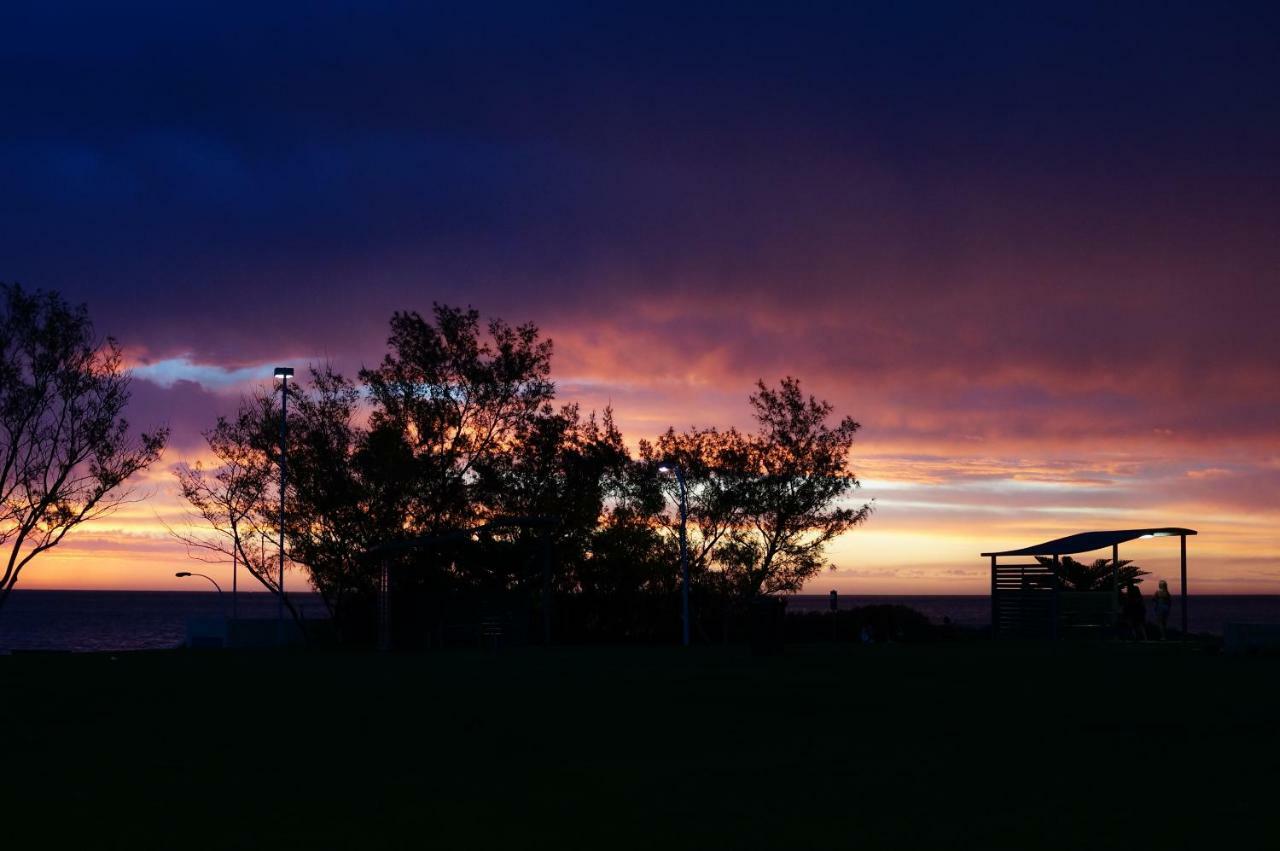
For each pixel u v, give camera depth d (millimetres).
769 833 10625
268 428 54750
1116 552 46031
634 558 57469
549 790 12914
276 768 14664
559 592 57375
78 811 11945
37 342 48938
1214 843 10086
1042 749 15719
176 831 10938
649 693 24516
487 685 27125
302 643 57125
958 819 11156
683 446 58969
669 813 11578
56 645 96812
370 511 54844
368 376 56688
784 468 58031
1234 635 37188
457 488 56719
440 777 13844
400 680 29125
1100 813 11375
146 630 148625
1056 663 32719
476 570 56531
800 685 26141
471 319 57781
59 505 48750
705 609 58375
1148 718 19094
